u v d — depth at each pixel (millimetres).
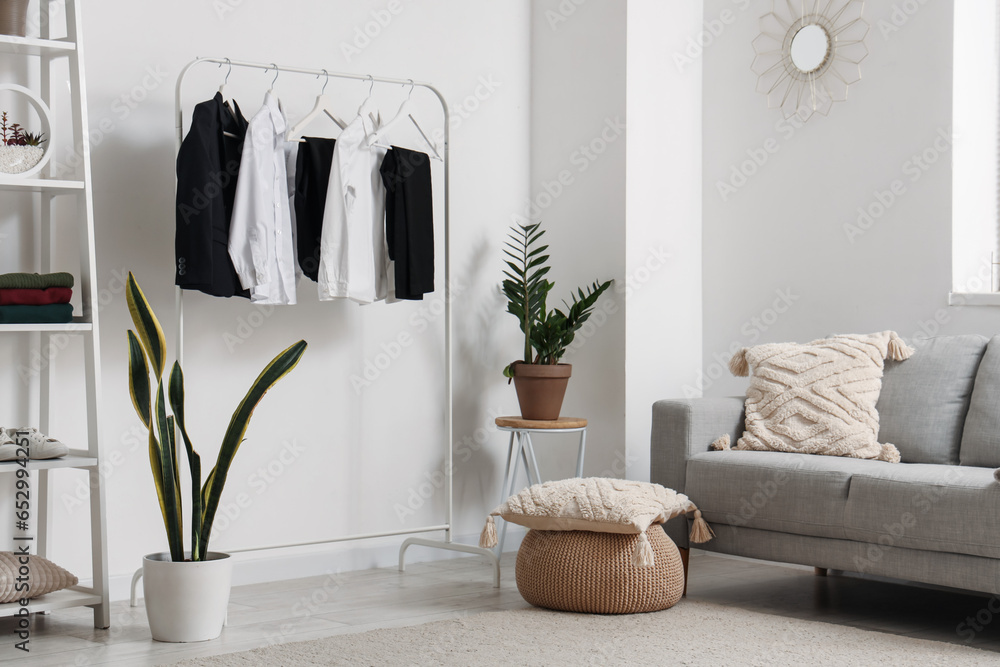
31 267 3088
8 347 3037
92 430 2830
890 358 3301
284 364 2781
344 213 3383
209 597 2672
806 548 2879
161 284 3332
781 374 3318
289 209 3381
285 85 3613
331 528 3703
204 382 3426
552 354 3768
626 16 3953
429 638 2615
